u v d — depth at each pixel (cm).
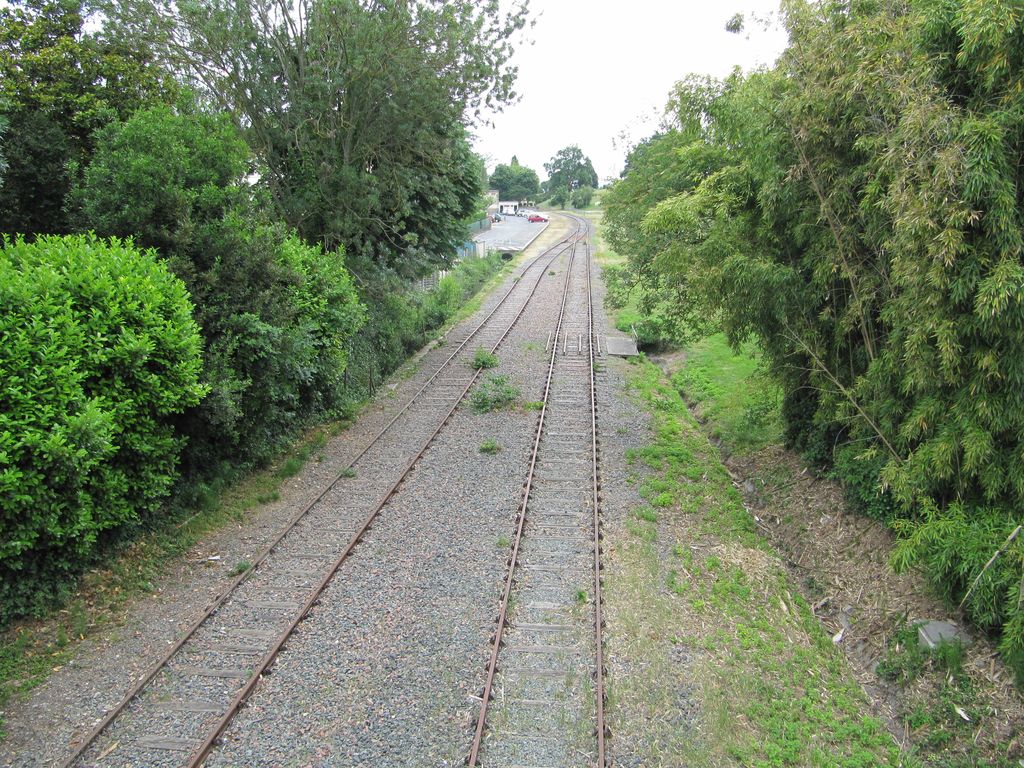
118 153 1290
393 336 2264
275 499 1287
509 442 1589
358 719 716
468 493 1301
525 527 1164
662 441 1625
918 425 895
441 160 2253
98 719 716
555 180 14188
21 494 805
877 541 1105
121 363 965
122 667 800
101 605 921
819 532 1213
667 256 1441
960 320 786
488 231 7681
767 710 770
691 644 871
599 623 875
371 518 1177
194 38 1817
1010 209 730
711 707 752
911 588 977
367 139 2092
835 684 853
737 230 1261
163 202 1276
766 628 938
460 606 921
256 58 1931
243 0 1830
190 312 1096
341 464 1464
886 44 896
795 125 1045
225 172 1434
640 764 671
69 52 1598
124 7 1689
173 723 708
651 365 2408
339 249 2038
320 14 1859
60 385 866
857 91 934
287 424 1558
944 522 853
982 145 730
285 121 2028
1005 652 775
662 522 1221
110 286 970
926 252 788
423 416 1803
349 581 987
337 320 1675
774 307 1195
